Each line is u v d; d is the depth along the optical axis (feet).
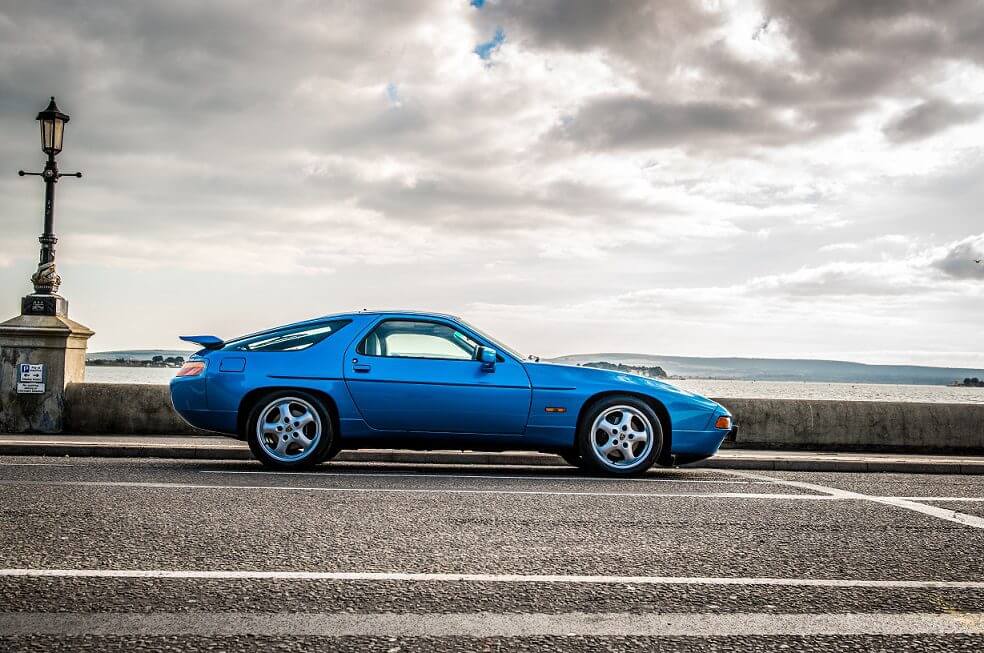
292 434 27.76
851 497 23.47
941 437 40.91
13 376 38.86
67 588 12.60
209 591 12.62
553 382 28.04
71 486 22.25
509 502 21.39
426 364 28.22
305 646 10.43
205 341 28.86
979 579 14.23
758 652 10.52
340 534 16.85
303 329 28.99
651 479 27.32
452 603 12.28
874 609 12.37
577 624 11.46
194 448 32.50
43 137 40.57
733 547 16.40
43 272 40.16
